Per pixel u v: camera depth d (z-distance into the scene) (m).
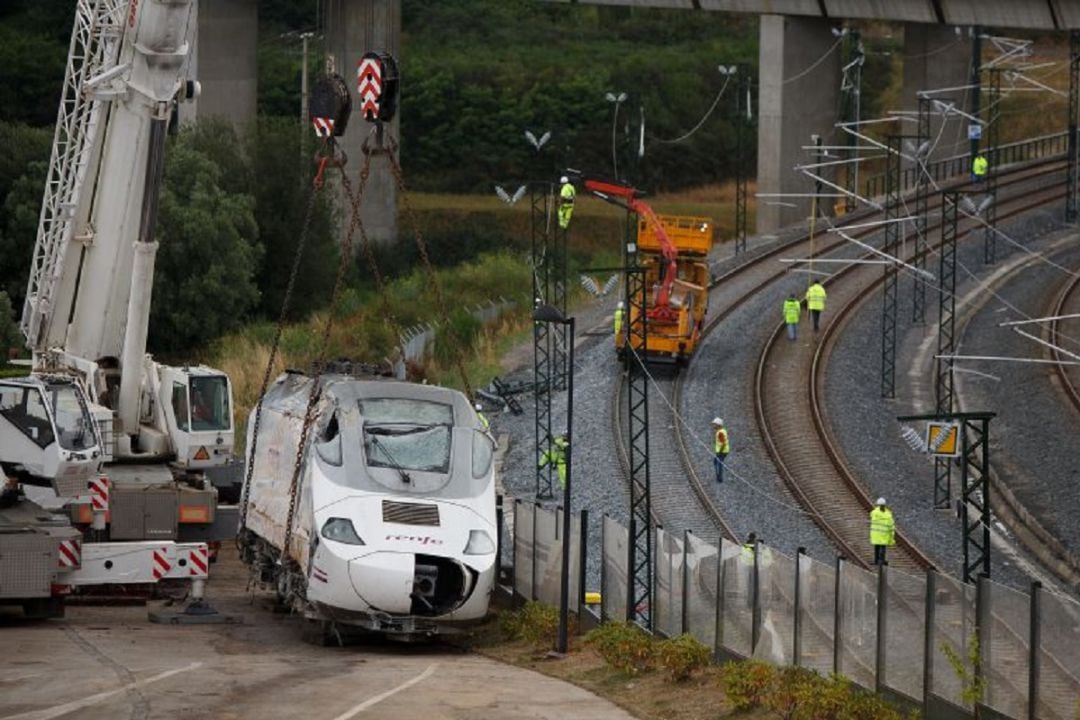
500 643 99.38
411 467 96.19
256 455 111.19
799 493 159.62
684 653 81.44
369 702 73.31
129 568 102.00
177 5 113.56
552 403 189.62
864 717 70.31
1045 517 152.00
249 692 74.75
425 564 92.81
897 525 151.50
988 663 68.56
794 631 81.12
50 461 109.06
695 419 182.62
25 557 97.62
